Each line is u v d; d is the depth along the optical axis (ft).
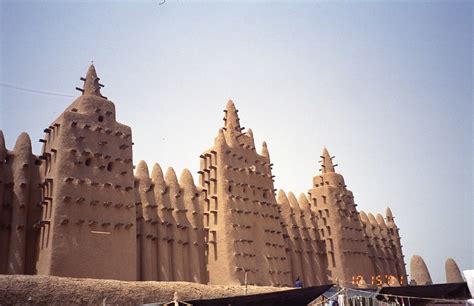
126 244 95.91
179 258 111.86
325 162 165.37
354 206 161.58
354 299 88.28
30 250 92.94
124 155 102.37
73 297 71.31
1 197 92.22
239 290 95.61
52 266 84.33
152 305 58.34
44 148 101.24
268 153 145.28
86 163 96.43
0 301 65.21
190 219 118.42
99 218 93.40
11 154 97.09
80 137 95.71
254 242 122.21
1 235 90.99
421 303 89.97
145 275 103.50
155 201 113.50
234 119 138.10
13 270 88.12
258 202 127.85
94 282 75.05
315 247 150.30
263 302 71.05
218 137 127.03
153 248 108.99
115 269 92.32
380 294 84.74
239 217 120.06
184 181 122.42
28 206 95.45
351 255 150.10
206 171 126.11
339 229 150.82
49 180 91.86
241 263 114.83
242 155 130.21
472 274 84.43
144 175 114.21
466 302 80.69
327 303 92.58
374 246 173.68
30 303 67.31
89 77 107.96
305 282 142.31
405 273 187.01
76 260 87.51
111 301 74.54
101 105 102.58
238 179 125.18
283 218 145.79
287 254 140.56
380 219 186.60
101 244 92.02
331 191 156.46
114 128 102.83
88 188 93.61
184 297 83.71
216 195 120.98
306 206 155.84
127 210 98.53
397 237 191.31
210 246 117.29
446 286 91.71
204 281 115.34
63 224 88.12
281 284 123.13
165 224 111.86
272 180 136.98
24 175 95.50
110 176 98.27
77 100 103.14
